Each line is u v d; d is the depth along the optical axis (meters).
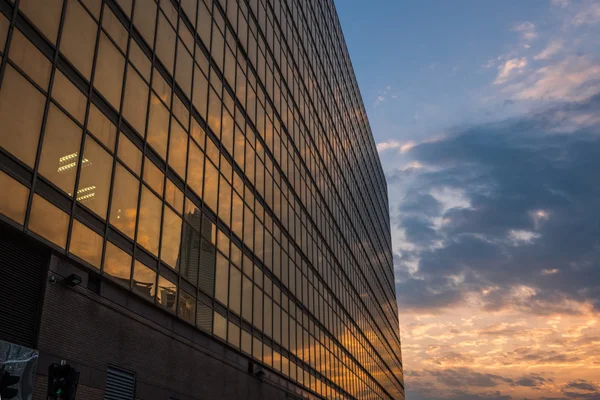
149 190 22.09
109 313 18.86
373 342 73.56
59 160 17.20
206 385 24.81
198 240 25.67
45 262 16.39
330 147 59.53
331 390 47.62
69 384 11.62
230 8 33.56
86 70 19.03
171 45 25.38
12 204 15.23
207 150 27.91
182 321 23.27
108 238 19.12
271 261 35.59
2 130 15.20
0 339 14.56
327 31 65.25
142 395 20.00
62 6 18.20
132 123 21.44
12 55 15.85
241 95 33.69
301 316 40.94
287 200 40.75
